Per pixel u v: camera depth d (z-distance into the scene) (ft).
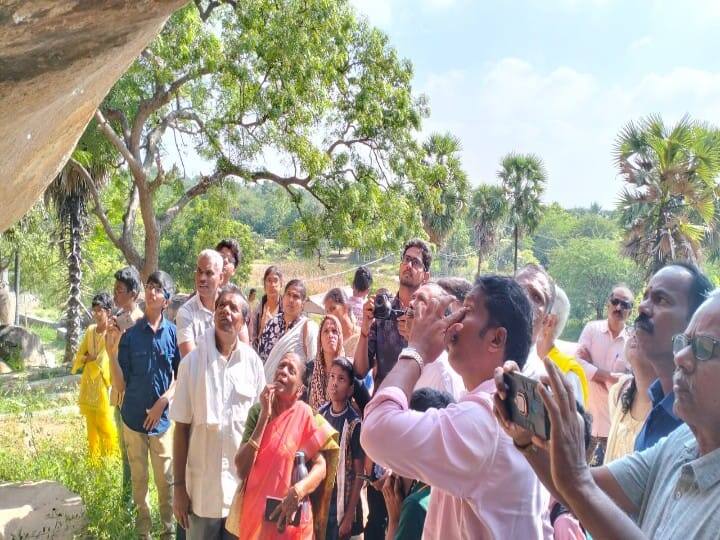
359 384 15.47
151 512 19.83
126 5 6.20
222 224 81.51
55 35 6.07
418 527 9.70
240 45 51.72
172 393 18.56
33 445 27.17
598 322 19.80
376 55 61.82
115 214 74.64
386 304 13.73
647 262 60.90
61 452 26.09
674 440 6.64
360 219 60.85
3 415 34.96
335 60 56.90
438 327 7.80
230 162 57.11
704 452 5.86
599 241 130.21
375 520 14.90
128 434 18.61
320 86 55.62
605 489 6.84
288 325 20.35
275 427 13.74
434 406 10.30
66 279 68.18
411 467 6.95
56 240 71.36
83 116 8.82
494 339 7.35
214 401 15.43
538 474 5.69
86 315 67.87
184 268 116.57
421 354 7.75
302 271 101.60
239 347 16.10
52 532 18.53
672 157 60.23
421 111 64.75
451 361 7.60
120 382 20.40
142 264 60.13
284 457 13.43
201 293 19.57
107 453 25.93
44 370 57.11
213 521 15.38
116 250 106.01
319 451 13.82
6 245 72.90
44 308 127.24
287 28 52.90
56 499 20.61
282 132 56.03
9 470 23.24
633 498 6.78
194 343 18.99
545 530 7.65
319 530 13.94
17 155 7.52
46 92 6.58
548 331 13.28
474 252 118.42
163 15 6.65
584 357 19.34
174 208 59.82
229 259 22.43
